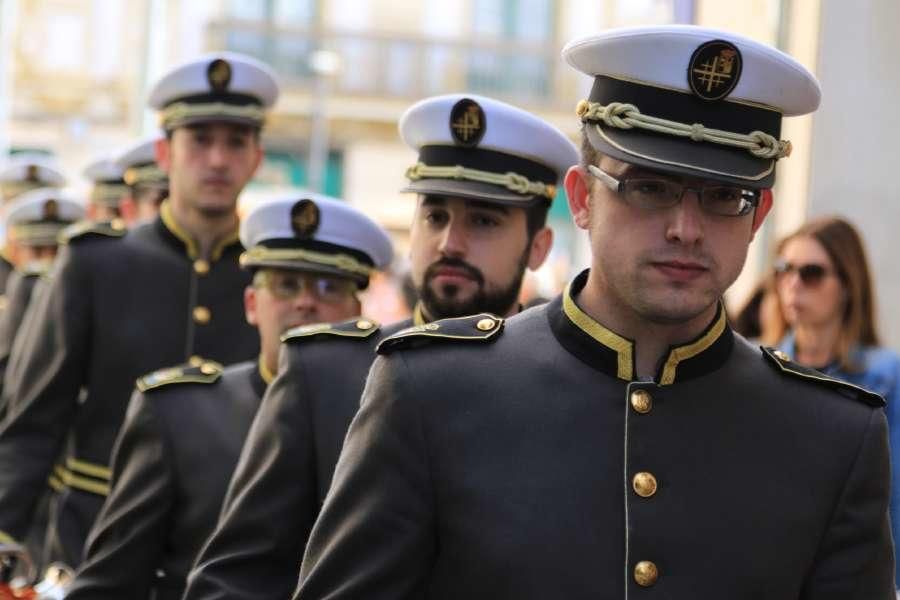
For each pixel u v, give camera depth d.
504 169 5.81
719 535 3.97
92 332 8.18
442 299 5.78
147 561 6.37
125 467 6.51
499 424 4.05
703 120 3.96
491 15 43.41
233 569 5.40
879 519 4.12
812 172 8.89
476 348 4.19
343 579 4.05
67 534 8.11
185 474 6.37
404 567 4.01
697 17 9.87
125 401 8.15
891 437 7.30
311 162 42.41
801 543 4.02
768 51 3.96
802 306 7.59
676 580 3.92
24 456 8.02
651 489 3.97
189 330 8.18
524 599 3.88
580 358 4.12
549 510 3.95
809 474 4.07
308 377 5.59
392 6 43.19
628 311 4.10
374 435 4.10
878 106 8.85
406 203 42.31
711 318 4.16
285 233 6.38
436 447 4.05
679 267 3.89
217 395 6.51
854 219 8.88
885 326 8.82
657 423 4.04
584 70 4.08
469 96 5.82
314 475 5.50
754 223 4.08
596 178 4.00
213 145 8.23
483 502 3.97
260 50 42.50
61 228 12.57
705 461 4.03
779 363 4.23
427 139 5.86
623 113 3.98
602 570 3.91
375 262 6.54
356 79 42.97
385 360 4.20
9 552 7.03
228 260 8.30
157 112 8.41
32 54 38.72
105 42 38.84
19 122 38.94
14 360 9.04
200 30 39.47
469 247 5.77
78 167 39.00
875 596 4.10
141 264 8.23
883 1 8.84
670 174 3.90
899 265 8.84
